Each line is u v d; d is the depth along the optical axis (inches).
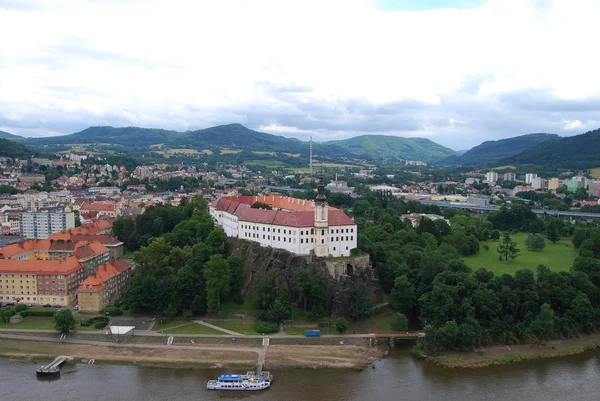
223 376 7613.2
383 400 7273.6
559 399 7362.2
